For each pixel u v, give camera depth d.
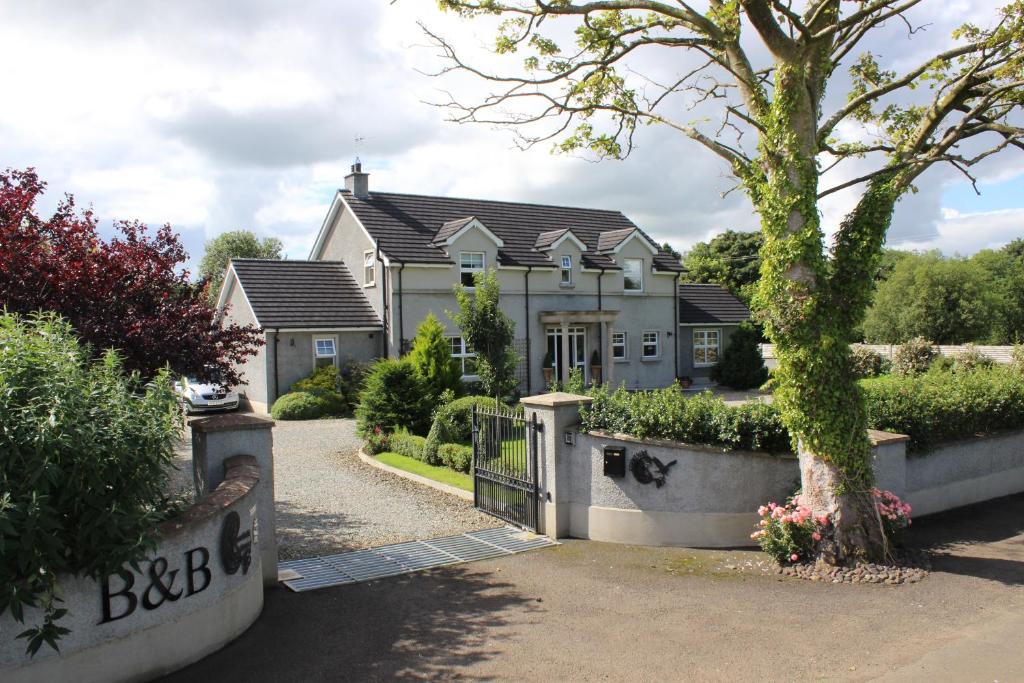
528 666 5.61
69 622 4.83
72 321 7.81
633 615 6.70
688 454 8.89
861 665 5.54
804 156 8.15
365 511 11.04
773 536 8.13
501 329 16.52
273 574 7.61
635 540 9.09
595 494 9.38
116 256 8.55
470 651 5.91
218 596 5.95
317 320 25.02
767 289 8.24
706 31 8.50
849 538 7.94
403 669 5.57
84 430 4.80
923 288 39.53
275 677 5.41
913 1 8.05
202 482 7.52
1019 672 5.35
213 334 9.24
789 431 8.40
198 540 5.72
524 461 10.02
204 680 5.36
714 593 7.30
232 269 26.25
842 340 8.09
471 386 24.88
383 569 8.22
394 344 25.55
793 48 8.06
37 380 4.84
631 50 9.38
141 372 8.18
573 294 29.88
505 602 7.10
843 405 8.01
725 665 5.58
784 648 5.89
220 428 7.40
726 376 32.72
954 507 11.03
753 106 8.70
